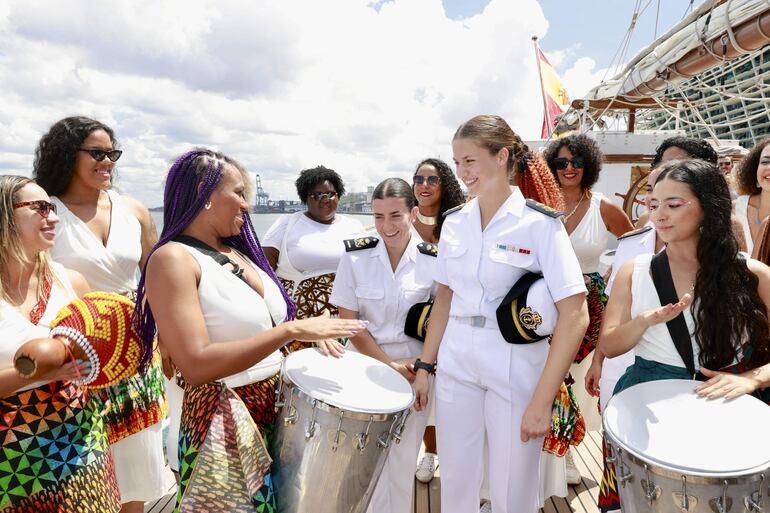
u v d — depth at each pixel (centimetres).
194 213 152
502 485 197
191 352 138
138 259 260
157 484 236
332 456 152
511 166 196
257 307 157
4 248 161
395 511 239
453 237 207
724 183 168
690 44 541
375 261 245
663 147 285
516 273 192
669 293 175
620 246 255
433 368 227
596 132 673
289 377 161
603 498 198
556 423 207
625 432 149
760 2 433
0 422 153
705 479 129
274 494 155
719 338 165
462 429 205
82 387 169
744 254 175
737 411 153
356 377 181
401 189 235
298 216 357
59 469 158
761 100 587
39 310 169
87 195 249
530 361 194
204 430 147
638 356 185
